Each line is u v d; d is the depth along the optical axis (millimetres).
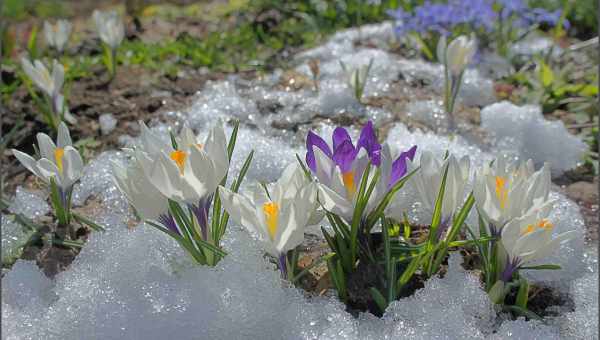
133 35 1119
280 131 781
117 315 528
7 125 790
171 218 542
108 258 570
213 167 511
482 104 869
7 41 1006
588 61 1006
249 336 525
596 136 805
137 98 854
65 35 911
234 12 1252
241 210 507
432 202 539
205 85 886
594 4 1166
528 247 512
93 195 682
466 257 598
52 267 598
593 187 727
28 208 657
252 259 552
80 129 793
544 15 1062
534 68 973
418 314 532
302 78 904
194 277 544
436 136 766
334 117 804
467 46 780
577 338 540
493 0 1079
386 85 879
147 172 509
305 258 586
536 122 799
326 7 1179
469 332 522
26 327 536
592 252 623
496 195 520
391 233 592
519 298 548
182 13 1277
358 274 563
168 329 522
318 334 520
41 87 761
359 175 523
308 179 543
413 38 1033
